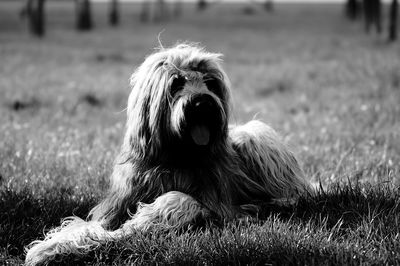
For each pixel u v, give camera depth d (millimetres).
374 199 6820
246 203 7055
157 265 5637
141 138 6488
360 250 5598
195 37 49219
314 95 18812
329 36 46812
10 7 101688
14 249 6395
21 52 36594
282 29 58844
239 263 5500
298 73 24578
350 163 9375
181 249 5762
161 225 6105
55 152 10578
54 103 18078
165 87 6309
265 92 20984
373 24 58469
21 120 14938
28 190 7941
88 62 31547
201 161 6551
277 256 5598
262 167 7184
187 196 6332
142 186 6562
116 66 29766
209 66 6578
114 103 18672
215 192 6574
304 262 5445
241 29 59875
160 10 83938
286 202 7074
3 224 6875
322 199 7047
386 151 10102
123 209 6617
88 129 13648
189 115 6180
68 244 5879
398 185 7398
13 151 10531
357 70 23250
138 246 5898
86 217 7262
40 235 6676
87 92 19922
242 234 5949
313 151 10422
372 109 14500
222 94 6590
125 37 50844
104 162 9477
